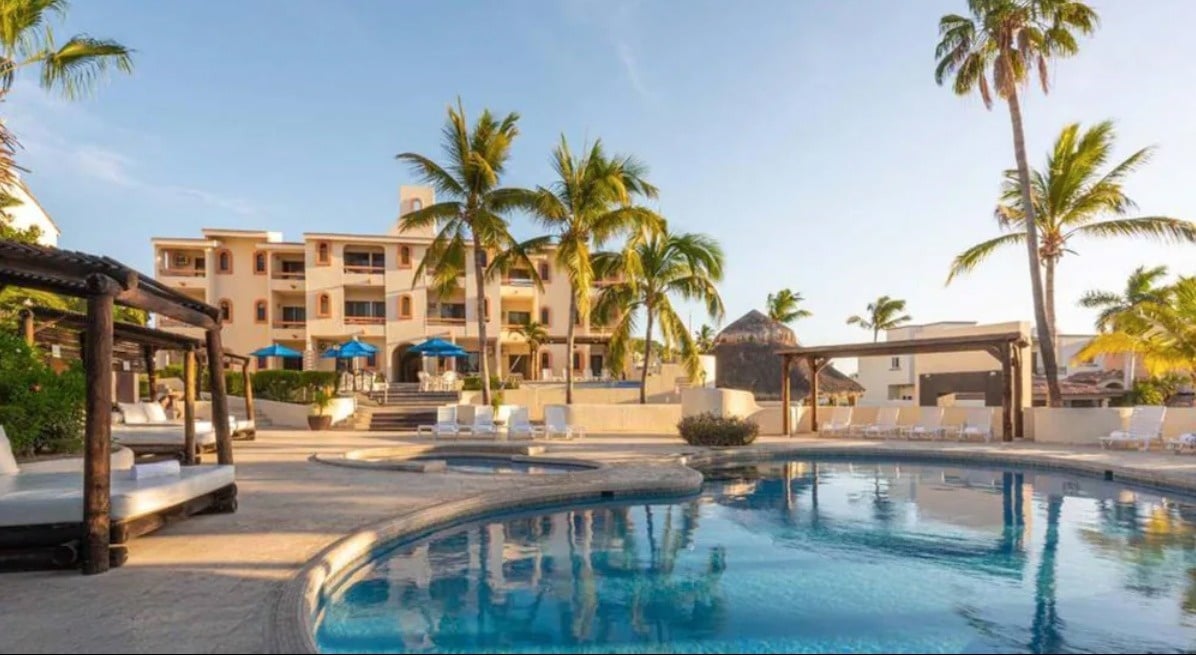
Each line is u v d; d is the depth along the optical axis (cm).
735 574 656
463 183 2138
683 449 1605
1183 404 3191
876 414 2086
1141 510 968
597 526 862
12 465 721
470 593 591
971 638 497
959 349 1842
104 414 541
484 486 990
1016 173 2095
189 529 686
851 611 553
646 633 504
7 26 1195
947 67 1945
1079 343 4066
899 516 934
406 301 3712
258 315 3662
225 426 847
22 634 403
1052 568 677
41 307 1167
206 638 397
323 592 550
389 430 2223
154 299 669
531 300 4059
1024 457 1403
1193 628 515
